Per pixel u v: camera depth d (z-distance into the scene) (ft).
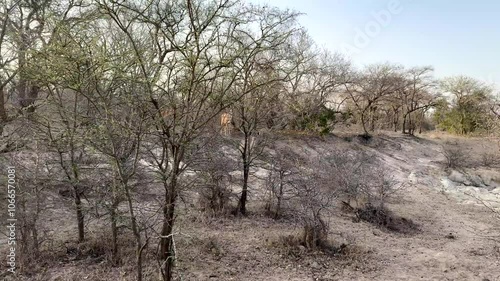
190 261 18.54
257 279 17.63
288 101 36.19
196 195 27.04
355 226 28.19
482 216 35.99
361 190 31.73
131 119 12.01
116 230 17.44
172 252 13.57
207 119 12.91
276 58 19.24
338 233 24.82
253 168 34.86
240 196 31.17
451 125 96.99
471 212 37.65
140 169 15.40
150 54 11.91
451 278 19.81
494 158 62.95
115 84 11.68
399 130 97.14
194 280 16.83
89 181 17.10
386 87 82.02
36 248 17.16
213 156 23.21
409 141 76.38
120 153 14.07
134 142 14.14
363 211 30.83
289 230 24.89
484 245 26.45
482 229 31.01
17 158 17.13
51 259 17.44
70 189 18.88
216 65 12.46
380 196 32.27
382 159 60.54
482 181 54.60
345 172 31.91
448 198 44.50
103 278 15.94
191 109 12.61
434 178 53.93
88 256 17.97
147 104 11.82
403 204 38.93
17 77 18.29
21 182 16.83
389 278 19.19
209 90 13.25
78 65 10.72
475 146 72.74
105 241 18.28
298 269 19.13
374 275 19.36
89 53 10.73
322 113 65.31
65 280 15.70
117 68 10.79
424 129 106.73
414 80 87.45
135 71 11.66
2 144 17.33
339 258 21.06
